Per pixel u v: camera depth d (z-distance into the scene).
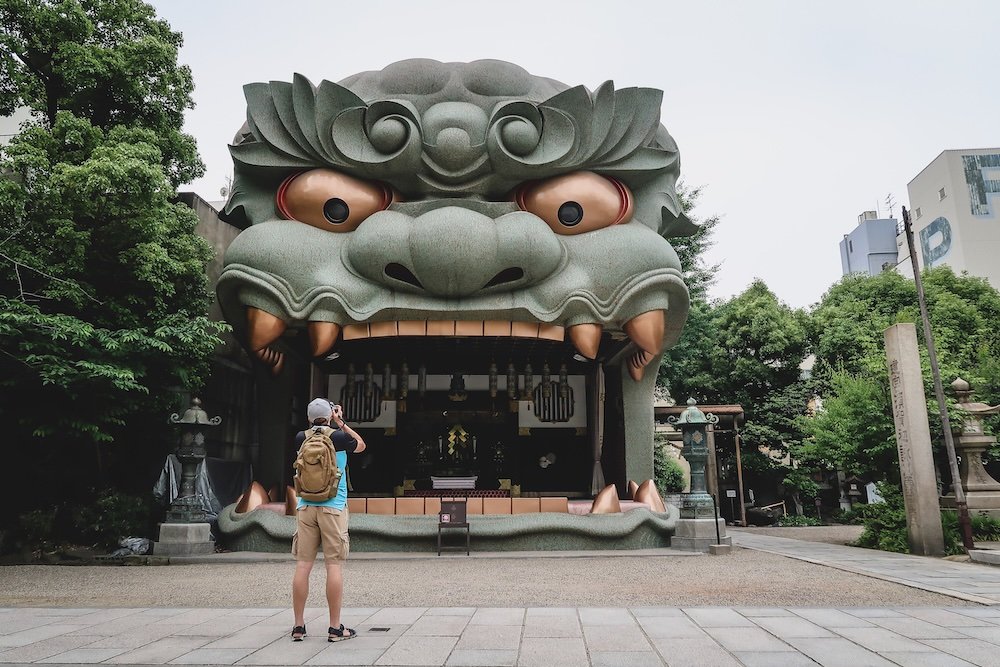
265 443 15.24
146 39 12.83
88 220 11.73
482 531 12.53
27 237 11.56
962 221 42.09
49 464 13.03
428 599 7.21
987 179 42.41
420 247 12.26
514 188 13.68
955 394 14.09
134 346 11.48
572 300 12.75
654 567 10.20
